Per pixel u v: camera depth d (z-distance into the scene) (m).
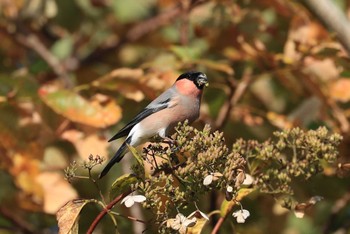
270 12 14.64
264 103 14.82
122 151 10.42
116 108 11.30
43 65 14.40
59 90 11.34
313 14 13.44
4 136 11.75
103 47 15.93
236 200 8.09
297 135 8.96
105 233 13.09
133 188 7.86
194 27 13.81
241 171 7.98
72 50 15.88
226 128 13.68
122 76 11.63
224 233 12.76
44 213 13.08
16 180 11.84
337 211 13.56
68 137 11.46
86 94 11.88
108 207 7.99
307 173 8.98
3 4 15.25
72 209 8.09
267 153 8.95
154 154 8.12
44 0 15.47
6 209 12.77
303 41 13.37
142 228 12.54
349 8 14.70
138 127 10.90
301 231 14.00
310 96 13.43
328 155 8.83
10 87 12.54
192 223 7.75
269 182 9.03
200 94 11.45
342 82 13.12
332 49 12.53
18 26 15.21
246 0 13.88
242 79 13.08
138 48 16.23
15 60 15.78
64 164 12.65
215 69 13.34
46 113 11.58
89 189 13.20
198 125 13.38
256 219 13.49
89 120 11.12
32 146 11.85
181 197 7.80
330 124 13.10
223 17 13.80
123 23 16.36
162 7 16.34
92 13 16.28
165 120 11.03
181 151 8.12
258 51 13.05
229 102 12.88
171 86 11.62
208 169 7.87
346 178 13.19
